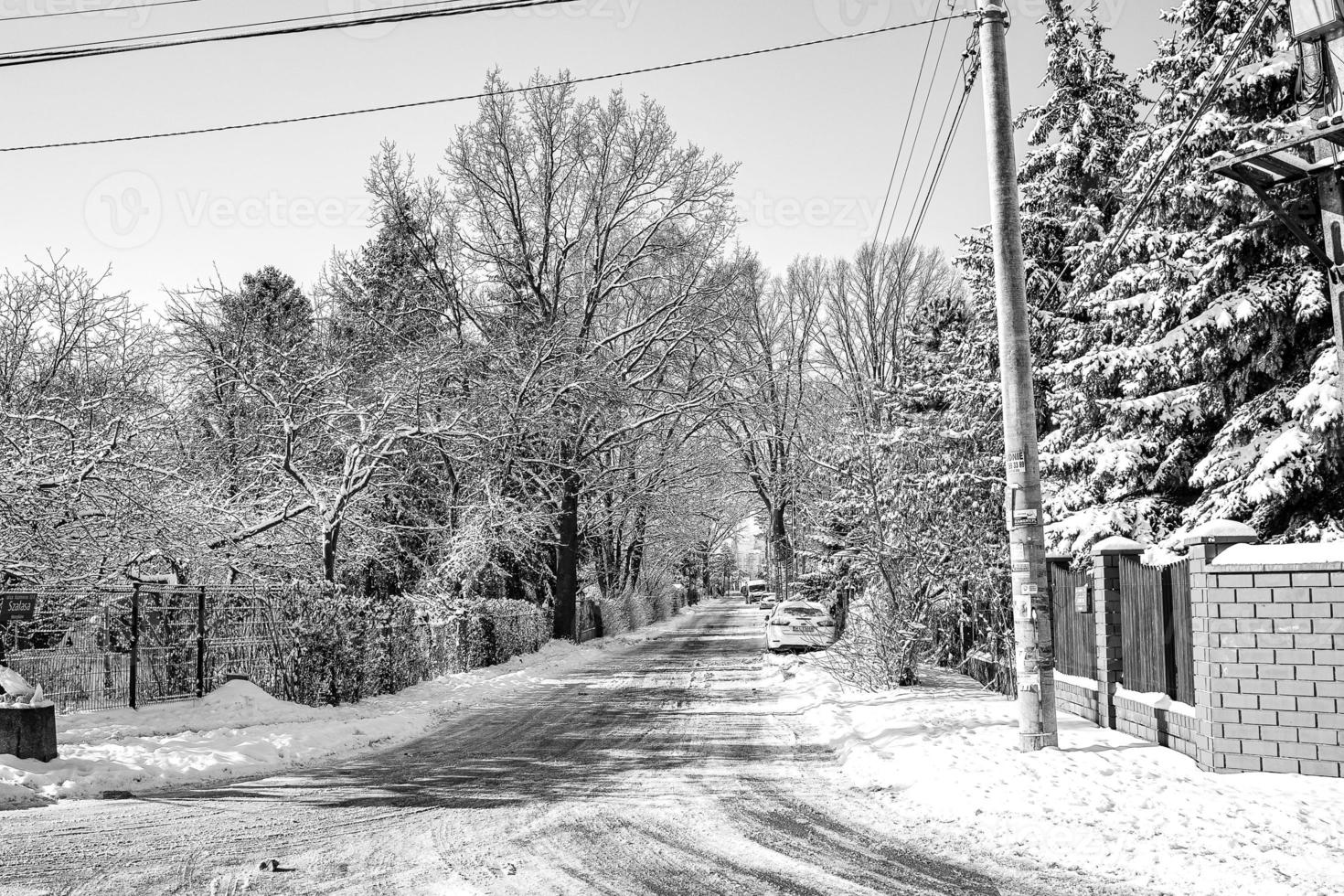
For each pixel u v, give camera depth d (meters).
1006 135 10.98
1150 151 18.48
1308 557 8.88
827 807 8.89
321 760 12.07
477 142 34.78
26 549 15.94
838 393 30.83
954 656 21.56
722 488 55.06
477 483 28.48
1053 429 22.66
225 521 19.28
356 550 25.52
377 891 6.35
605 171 36.12
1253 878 6.23
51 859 7.14
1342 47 11.12
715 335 37.03
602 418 35.25
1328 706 8.74
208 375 25.55
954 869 6.83
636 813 8.69
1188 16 18.03
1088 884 6.42
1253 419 15.80
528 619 32.44
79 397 21.28
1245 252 15.80
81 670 14.90
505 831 8.02
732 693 19.48
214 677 16.80
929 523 19.08
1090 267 20.17
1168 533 17.88
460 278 34.69
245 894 6.26
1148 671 11.26
